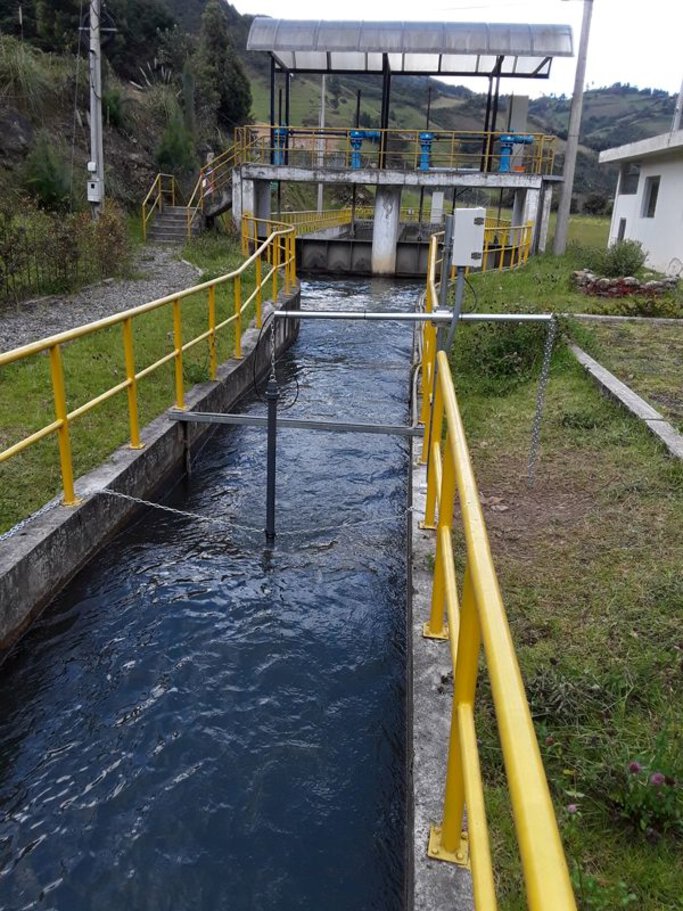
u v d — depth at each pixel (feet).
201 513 18.15
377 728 11.23
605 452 17.20
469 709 5.94
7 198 42.04
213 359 24.03
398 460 21.21
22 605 12.96
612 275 46.91
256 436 23.02
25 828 9.63
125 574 15.31
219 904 8.64
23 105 63.72
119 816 9.78
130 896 8.75
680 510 13.92
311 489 19.36
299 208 111.34
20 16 76.79
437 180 63.82
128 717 11.47
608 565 12.32
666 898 6.77
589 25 54.65
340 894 8.71
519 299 38.06
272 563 15.83
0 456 12.43
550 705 9.12
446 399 9.31
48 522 14.20
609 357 25.29
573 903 2.53
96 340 27.20
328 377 29.84
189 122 89.51
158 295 37.70
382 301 50.21
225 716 11.47
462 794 6.73
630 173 69.77
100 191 51.13
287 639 13.29
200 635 13.38
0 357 12.41
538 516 14.38
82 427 19.07
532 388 22.67
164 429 19.21
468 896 6.86
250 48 65.21
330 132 67.31
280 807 9.88
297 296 42.50
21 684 12.21
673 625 10.56
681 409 19.35
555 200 156.56
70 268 37.76
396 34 63.87
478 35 63.10
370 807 9.87
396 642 13.26
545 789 3.01
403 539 16.84
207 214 68.18
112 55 91.45
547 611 11.14
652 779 7.43
